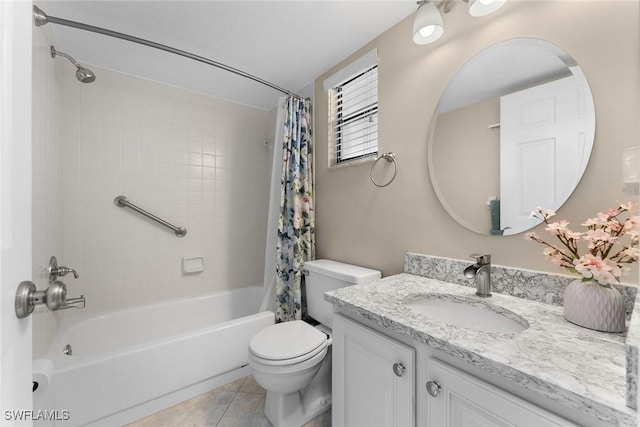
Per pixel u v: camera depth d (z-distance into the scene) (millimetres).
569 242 854
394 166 1464
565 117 896
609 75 812
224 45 1630
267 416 1350
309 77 2018
